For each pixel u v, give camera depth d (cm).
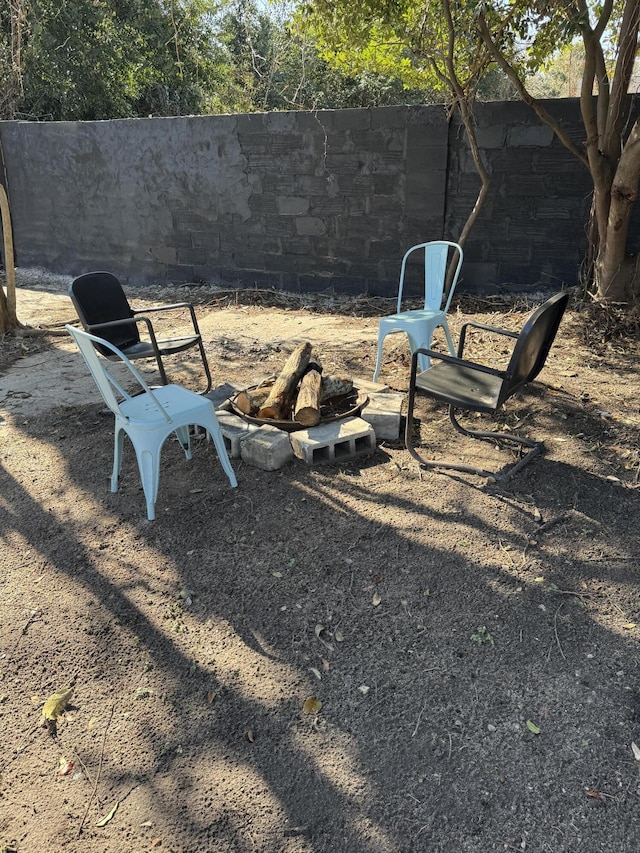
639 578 271
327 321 674
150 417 321
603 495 331
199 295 816
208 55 1305
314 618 259
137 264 895
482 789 189
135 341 456
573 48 713
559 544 295
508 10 545
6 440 420
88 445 409
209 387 469
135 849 178
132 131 830
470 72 615
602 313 578
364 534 308
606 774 192
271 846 177
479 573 279
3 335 640
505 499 331
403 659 237
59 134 881
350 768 198
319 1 595
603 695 218
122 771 201
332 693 224
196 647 247
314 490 347
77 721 218
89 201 895
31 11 1024
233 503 338
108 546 308
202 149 795
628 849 172
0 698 228
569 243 672
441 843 176
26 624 261
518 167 665
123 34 1247
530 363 326
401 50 673
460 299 709
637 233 633
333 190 742
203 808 188
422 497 336
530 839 175
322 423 388
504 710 214
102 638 253
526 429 403
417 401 450
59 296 844
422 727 210
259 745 207
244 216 800
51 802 192
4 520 333
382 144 703
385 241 739
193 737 211
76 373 541
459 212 702
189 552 301
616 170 564
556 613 255
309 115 723
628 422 404
